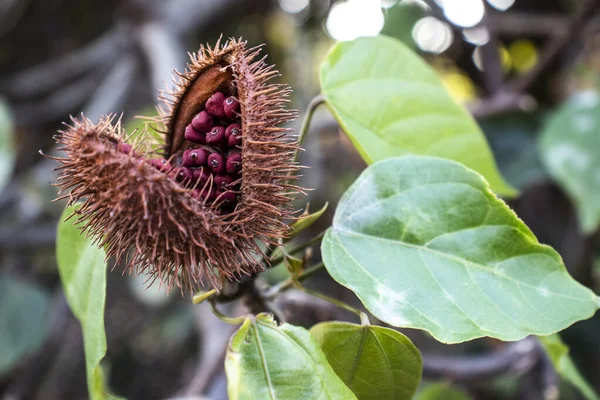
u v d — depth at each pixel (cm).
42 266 59
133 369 61
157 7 48
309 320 29
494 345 37
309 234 46
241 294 23
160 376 61
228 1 55
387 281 21
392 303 21
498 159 42
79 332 56
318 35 63
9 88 54
